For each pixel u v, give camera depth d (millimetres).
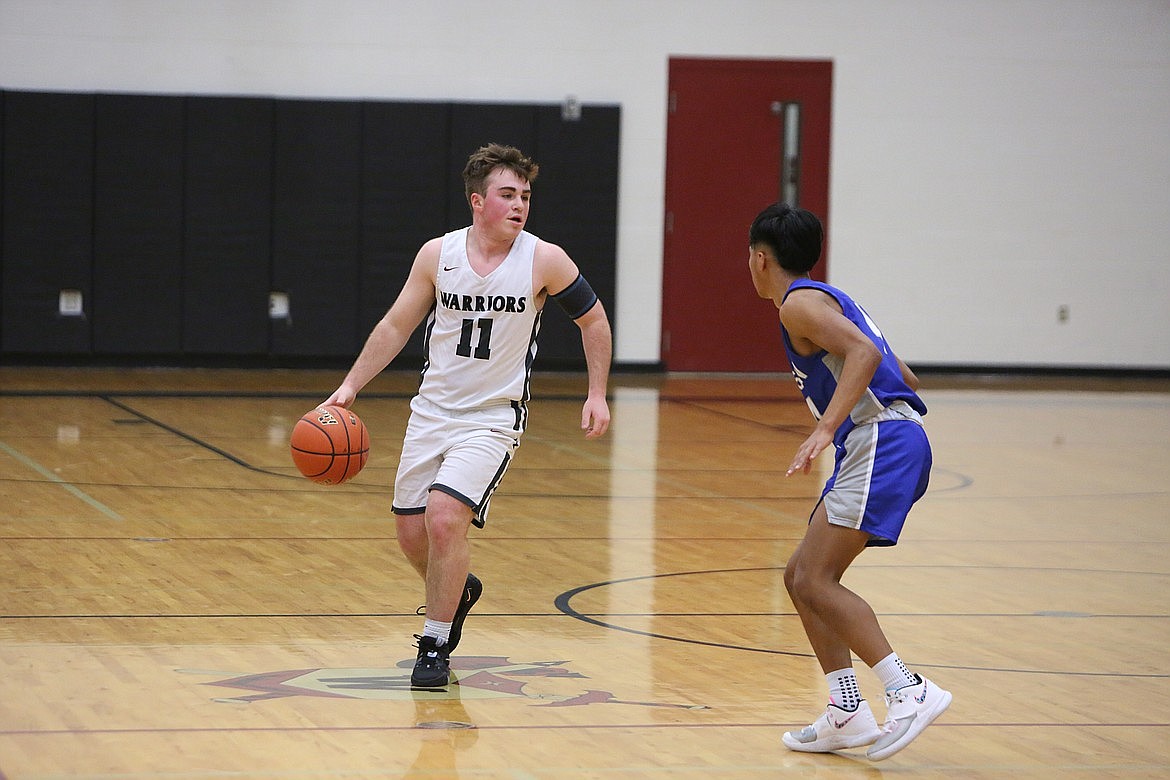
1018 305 35812
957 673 10438
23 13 32188
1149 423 27406
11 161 32031
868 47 34844
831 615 8320
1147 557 15039
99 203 32438
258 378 31312
